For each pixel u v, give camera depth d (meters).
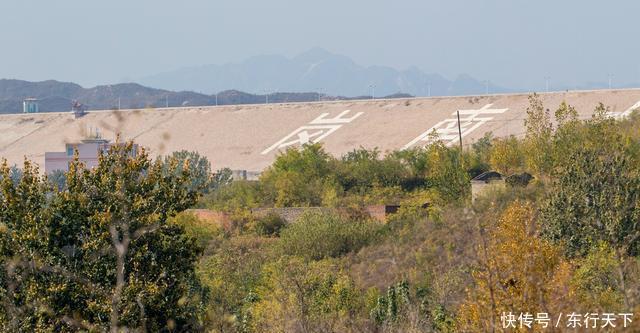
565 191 125.31
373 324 109.00
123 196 75.06
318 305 115.25
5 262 78.56
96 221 80.00
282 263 151.25
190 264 86.38
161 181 86.44
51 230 80.19
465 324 63.34
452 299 103.50
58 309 77.25
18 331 75.88
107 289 77.81
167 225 85.44
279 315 104.44
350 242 176.75
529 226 76.19
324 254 175.12
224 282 136.38
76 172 84.62
